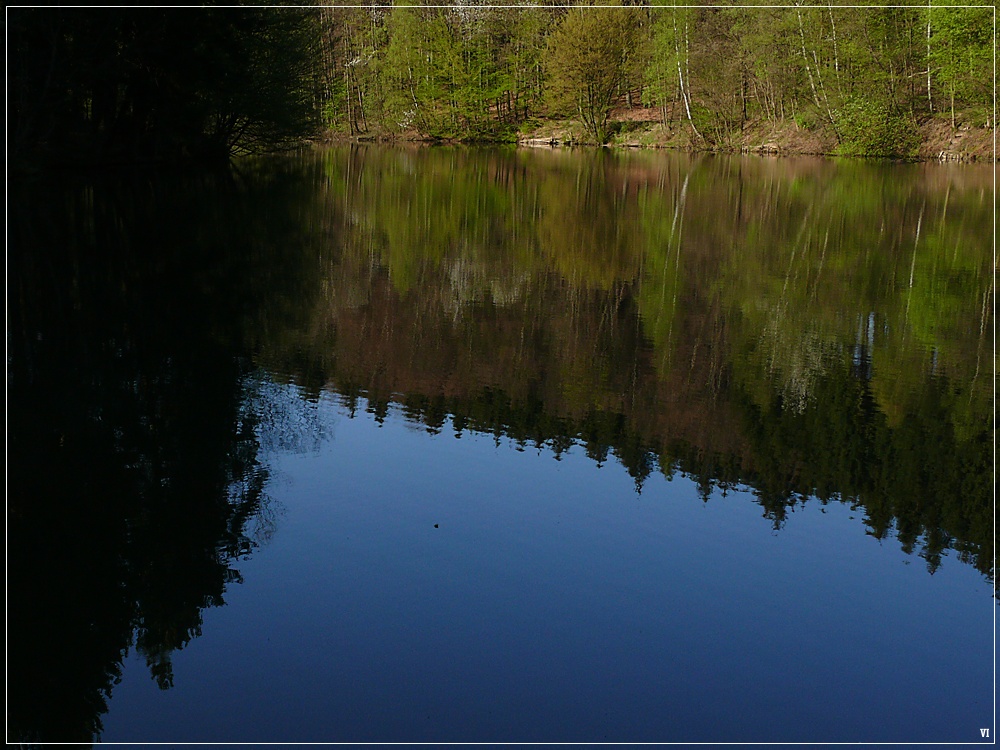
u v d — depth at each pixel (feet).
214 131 148.66
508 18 278.05
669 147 234.38
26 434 31.40
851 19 182.19
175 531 25.00
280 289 57.98
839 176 148.36
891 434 35.22
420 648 20.06
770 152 205.67
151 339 44.37
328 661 19.57
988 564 25.07
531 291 61.41
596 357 45.42
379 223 92.22
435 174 155.94
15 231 72.13
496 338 48.57
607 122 260.62
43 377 37.63
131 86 117.80
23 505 26.09
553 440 33.42
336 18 279.69
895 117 184.34
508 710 18.28
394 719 17.88
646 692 19.03
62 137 117.80
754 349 47.60
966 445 34.14
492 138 270.67
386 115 279.49
